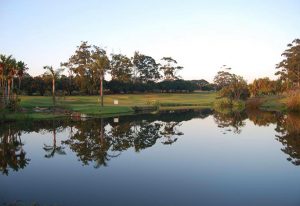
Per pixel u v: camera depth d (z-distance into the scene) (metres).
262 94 105.44
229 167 19.22
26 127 38.41
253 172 18.05
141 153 23.38
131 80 131.50
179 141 28.75
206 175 17.47
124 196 14.16
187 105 90.88
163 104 90.06
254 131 34.94
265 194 14.34
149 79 147.50
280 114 56.28
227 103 83.75
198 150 24.48
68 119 48.12
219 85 155.12
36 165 20.02
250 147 25.61
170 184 15.93
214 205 13.07
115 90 116.00
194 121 46.50
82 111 57.31
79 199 13.81
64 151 24.25
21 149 25.14
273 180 16.48
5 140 29.30
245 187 15.41
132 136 31.81
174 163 20.28
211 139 29.81
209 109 75.62
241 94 96.62
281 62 116.31
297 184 15.79
